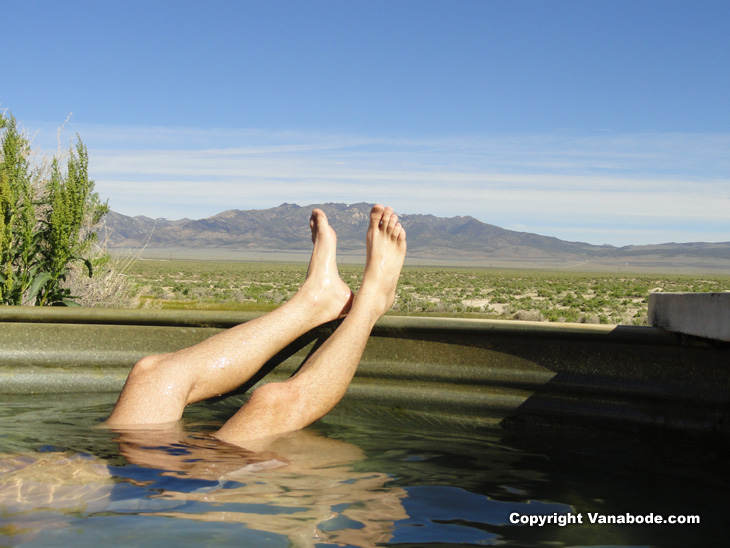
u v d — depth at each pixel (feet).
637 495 5.84
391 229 9.68
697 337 7.66
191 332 10.46
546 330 8.82
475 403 9.28
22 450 6.19
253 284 138.00
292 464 6.27
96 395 10.30
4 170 13.62
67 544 3.89
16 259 14.65
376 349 9.89
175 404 7.30
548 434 8.53
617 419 8.45
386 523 4.72
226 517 4.52
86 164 14.60
